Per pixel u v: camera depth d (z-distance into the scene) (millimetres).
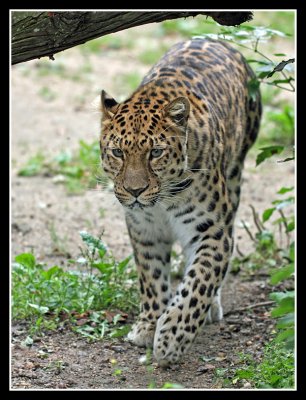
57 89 22609
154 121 9867
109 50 25859
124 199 9961
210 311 11523
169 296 11203
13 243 14195
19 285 11758
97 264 11930
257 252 13508
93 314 11461
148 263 11023
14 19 8969
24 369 10203
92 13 8891
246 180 17109
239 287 12703
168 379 9992
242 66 12391
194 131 10203
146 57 24734
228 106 11422
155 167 9875
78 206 15875
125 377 10070
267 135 18812
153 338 10898
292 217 14016
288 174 17469
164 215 10508
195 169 10211
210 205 10391
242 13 9000
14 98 21859
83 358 10578
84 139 19312
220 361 10445
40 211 15555
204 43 12203
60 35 9000
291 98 20969
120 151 9930
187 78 10906
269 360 10070
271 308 11852
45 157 18234
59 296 11602
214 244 10430
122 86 22641
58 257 13703
